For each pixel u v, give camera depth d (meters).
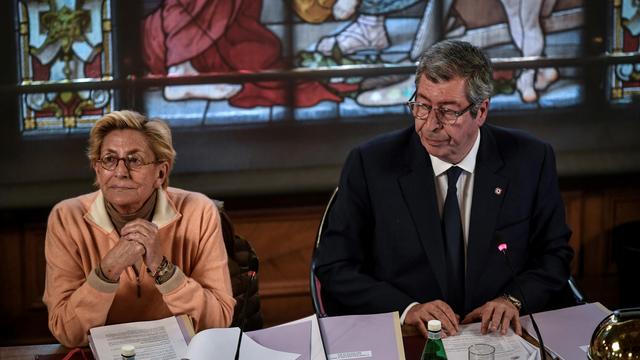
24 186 5.12
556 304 3.43
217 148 5.34
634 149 5.51
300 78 5.39
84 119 5.29
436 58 3.03
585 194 5.55
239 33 5.33
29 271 5.16
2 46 5.14
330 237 3.46
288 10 5.35
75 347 2.93
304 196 5.36
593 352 2.47
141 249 2.97
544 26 5.51
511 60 5.51
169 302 3.04
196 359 2.58
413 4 5.42
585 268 5.61
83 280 3.17
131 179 3.04
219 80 5.35
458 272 3.34
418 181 3.36
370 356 2.69
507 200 3.36
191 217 3.28
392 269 3.39
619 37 5.57
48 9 5.18
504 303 3.06
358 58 5.43
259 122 5.40
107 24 5.24
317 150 5.38
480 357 2.51
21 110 5.20
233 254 3.58
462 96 3.01
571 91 5.59
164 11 5.26
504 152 3.43
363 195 3.45
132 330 2.85
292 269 5.40
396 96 5.47
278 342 2.76
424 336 2.91
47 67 5.23
